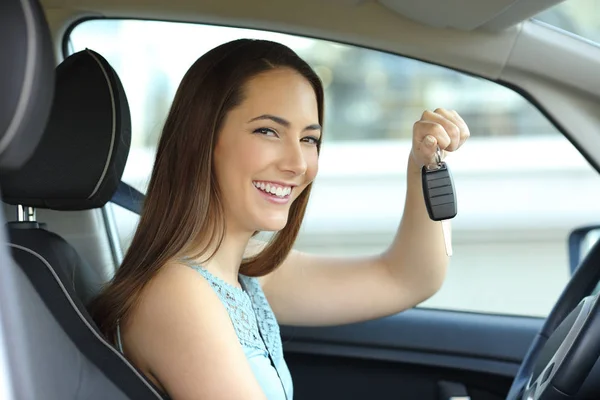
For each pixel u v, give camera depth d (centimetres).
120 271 167
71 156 156
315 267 219
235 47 173
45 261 145
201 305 159
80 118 157
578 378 155
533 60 183
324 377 233
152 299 160
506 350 230
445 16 175
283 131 173
